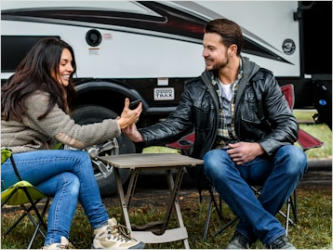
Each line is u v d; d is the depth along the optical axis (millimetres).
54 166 3363
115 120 3482
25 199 3441
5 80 5410
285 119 3732
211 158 3521
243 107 3766
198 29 5922
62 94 3438
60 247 3256
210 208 4059
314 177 7016
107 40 5691
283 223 4512
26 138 3430
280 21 6141
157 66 5824
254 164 3764
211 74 3838
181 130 3846
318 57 6840
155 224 3697
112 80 5648
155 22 5812
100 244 3447
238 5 6031
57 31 5555
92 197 3439
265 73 3830
